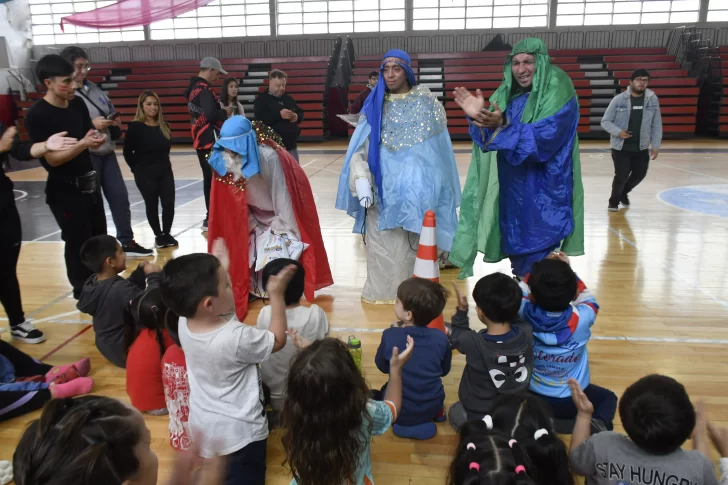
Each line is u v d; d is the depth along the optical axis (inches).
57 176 140.0
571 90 115.0
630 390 61.4
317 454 64.1
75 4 723.4
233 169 145.3
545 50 114.0
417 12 718.5
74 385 108.7
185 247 225.8
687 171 401.4
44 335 142.0
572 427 92.8
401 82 145.8
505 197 123.7
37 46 732.7
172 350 91.6
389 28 727.7
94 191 150.1
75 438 37.1
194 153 585.9
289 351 96.1
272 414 98.6
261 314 99.3
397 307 95.9
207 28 744.3
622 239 225.0
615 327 140.3
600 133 644.7
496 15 710.5
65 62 134.0
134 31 748.6
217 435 77.0
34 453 36.9
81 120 142.8
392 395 78.2
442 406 98.0
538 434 59.6
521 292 88.2
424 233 129.0
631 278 178.7
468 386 92.1
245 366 79.3
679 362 121.3
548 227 118.3
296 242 156.4
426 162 145.5
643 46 698.2
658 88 647.8
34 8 728.3
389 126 146.9
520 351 87.0
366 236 159.0
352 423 64.7
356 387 65.0
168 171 221.1
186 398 90.6
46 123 134.3
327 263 166.2
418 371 93.3
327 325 101.9
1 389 103.6
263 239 156.3
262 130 154.5
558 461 58.3
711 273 182.9
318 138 663.1
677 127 633.0
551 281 87.5
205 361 77.0
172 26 746.8
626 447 62.5
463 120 664.4
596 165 438.3
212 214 149.5
